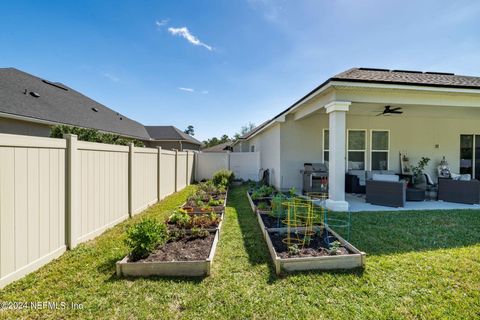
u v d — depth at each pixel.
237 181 12.37
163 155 8.05
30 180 2.96
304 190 8.67
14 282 2.71
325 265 3.09
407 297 2.49
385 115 9.55
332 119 6.21
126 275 2.94
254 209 6.09
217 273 3.02
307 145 9.50
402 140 9.77
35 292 2.57
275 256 3.15
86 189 4.06
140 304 2.41
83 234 3.99
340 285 2.73
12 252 2.71
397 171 9.71
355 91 6.12
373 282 2.78
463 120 10.03
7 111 7.78
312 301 2.45
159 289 2.66
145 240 3.24
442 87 5.91
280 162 9.45
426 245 3.83
